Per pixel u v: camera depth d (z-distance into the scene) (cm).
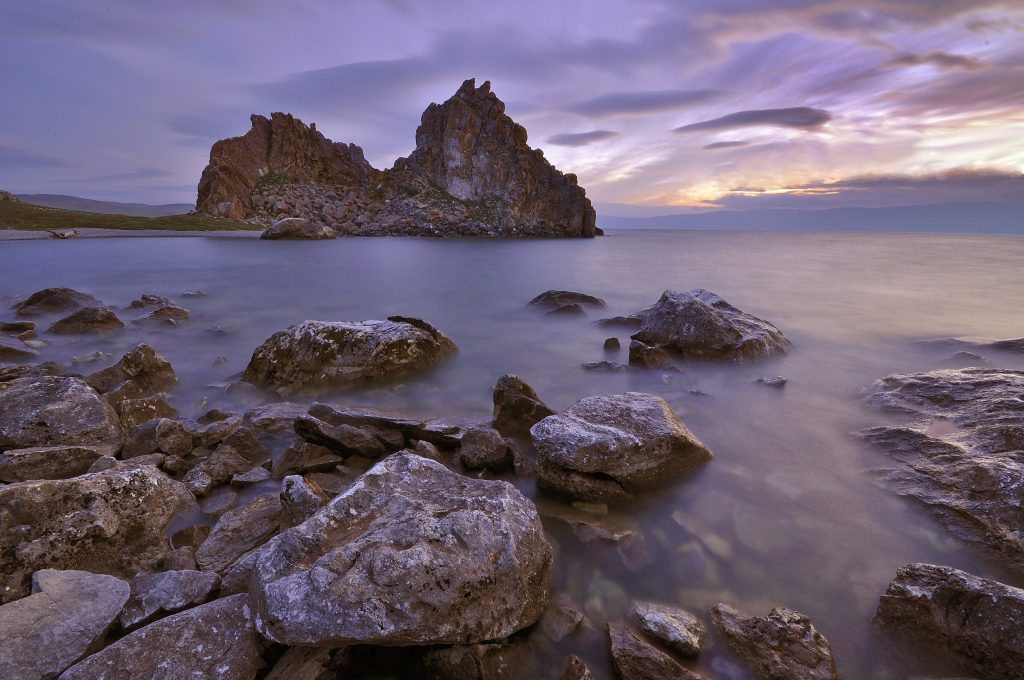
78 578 403
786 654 389
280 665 352
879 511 590
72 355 1280
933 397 854
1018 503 525
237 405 974
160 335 1531
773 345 1280
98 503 483
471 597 379
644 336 1331
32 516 448
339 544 418
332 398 1012
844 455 729
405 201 10662
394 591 364
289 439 797
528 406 797
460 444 734
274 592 361
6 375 1017
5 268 3281
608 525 565
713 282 2947
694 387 1047
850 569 498
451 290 2650
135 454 711
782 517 583
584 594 464
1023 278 3036
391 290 2634
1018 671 365
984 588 397
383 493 482
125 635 375
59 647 348
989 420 719
